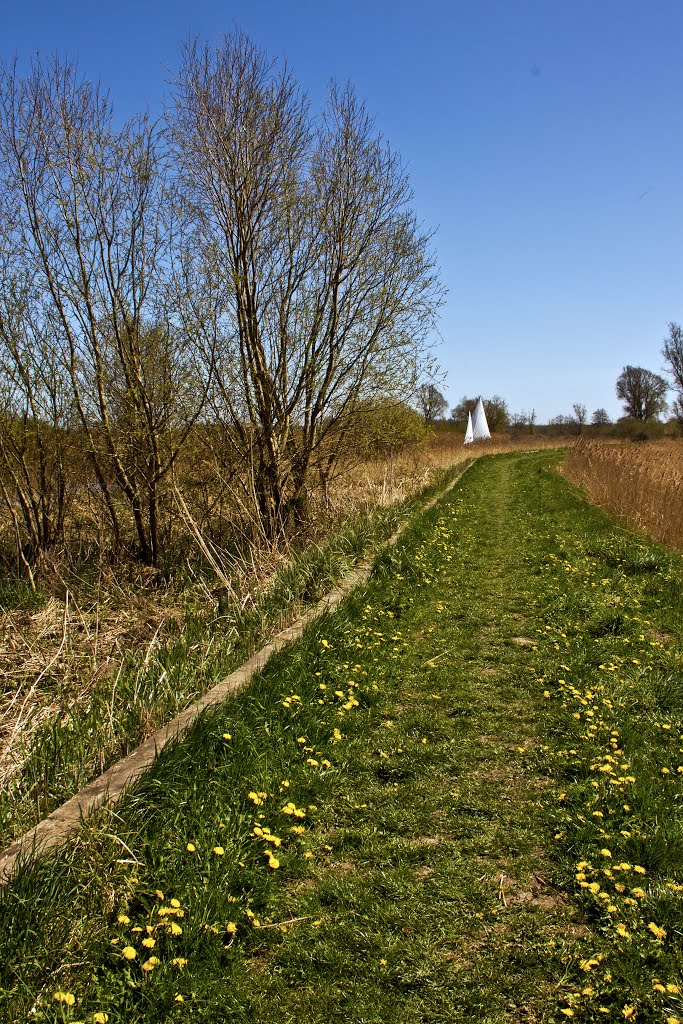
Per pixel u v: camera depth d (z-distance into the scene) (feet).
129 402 31.42
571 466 86.69
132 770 13.61
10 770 14.05
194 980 9.40
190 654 20.56
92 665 20.22
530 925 10.49
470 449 144.05
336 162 36.81
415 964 9.84
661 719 16.97
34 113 29.91
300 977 9.68
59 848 10.82
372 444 43.96
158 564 32.89
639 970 9.53
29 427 31.76
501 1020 8.94
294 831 12.66
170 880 10.94
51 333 31.12
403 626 25.25
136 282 31.24
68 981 9.03
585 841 12.32
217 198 34.40
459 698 18.90
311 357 36.68
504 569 34.60
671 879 11.18
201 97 33.94
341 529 37.14
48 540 33.17
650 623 24.16
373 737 16.78
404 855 12.21
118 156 30.55
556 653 22.11
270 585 27.25
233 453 35.50
